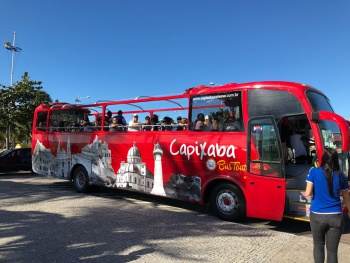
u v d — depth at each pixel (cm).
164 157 872
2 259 484
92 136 1091
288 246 565
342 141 607
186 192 819
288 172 766
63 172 1184
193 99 830
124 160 982
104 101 1067
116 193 1141
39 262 476
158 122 945
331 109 783
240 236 617
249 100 734
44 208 823
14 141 4238
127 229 650
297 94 688
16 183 1319
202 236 612
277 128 687
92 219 723
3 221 694
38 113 1323
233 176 734
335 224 407
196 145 807
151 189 898
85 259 490
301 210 679
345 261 514
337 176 415
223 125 767
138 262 482
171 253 521
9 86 2255
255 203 700
